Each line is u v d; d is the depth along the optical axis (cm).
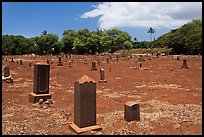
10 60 4453
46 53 8725
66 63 4038
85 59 5016
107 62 4162
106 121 927
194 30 6869
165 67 3316
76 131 781
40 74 1266
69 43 9006
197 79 2191
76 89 826
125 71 2927
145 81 2108
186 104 1226
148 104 1226
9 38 8156
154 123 904
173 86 1827
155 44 9425
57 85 1892
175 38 7100
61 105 1197
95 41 8606
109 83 2000
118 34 9288
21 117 978
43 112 1060
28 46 8425
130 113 923
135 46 10825
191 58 4578
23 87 1736
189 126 872
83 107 800
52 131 808
